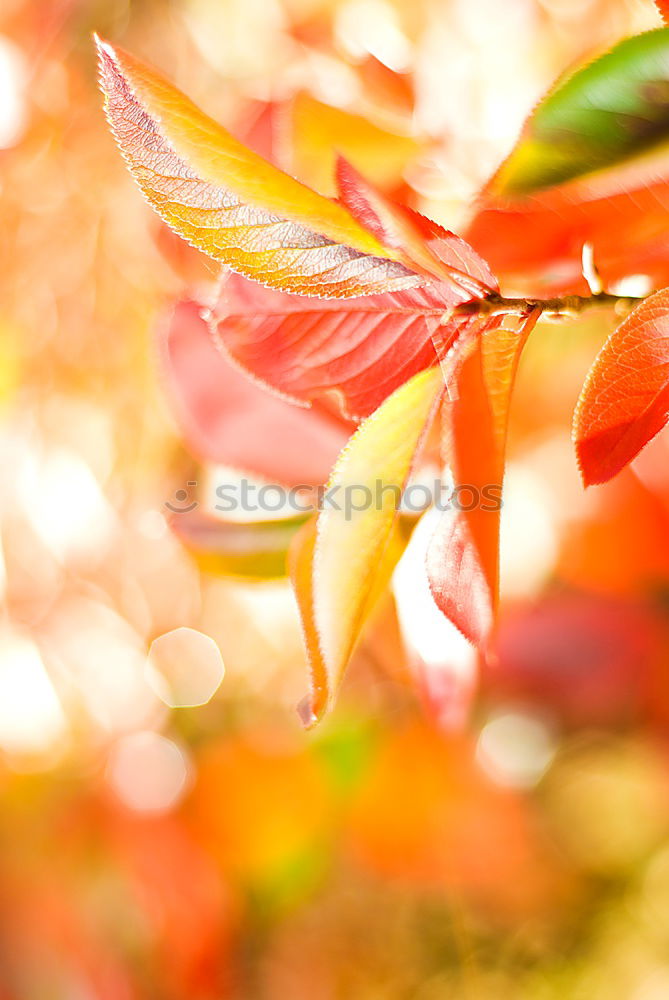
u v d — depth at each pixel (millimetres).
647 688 1013
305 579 467
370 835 1124
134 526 1100
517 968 1305
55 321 1040
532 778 1204
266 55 833
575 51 688
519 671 1000
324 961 1295
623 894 1327
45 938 1141
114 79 457
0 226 1019
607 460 466
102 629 1179
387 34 705
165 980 1146
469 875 1199
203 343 544
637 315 463
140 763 1182
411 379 465
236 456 542
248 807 1109
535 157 491
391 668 927
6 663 1181
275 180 459
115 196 1012
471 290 467
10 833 1182
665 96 485
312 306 477
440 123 593
